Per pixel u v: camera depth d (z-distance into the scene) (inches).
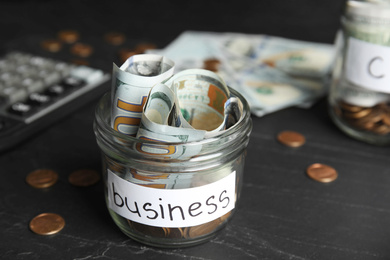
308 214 17.0
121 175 14.9
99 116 14.9
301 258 15.7
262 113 20.7
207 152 14.3
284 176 18.3
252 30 27.0
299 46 25.0
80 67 22.1
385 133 19.1
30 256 15.6
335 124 20.6
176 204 14.8
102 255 15.6
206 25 27.4
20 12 28.2
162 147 14.0
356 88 18.9
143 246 15.9
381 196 17.7
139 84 14.5
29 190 17.6
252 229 16.5
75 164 18.6
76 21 27.4
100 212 16.9
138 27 27.0
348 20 18.5
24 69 21.6
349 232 16.5
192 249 15.9
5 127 18.9
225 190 15.2
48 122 19.5
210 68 22.8
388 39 17.9
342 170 18.6
